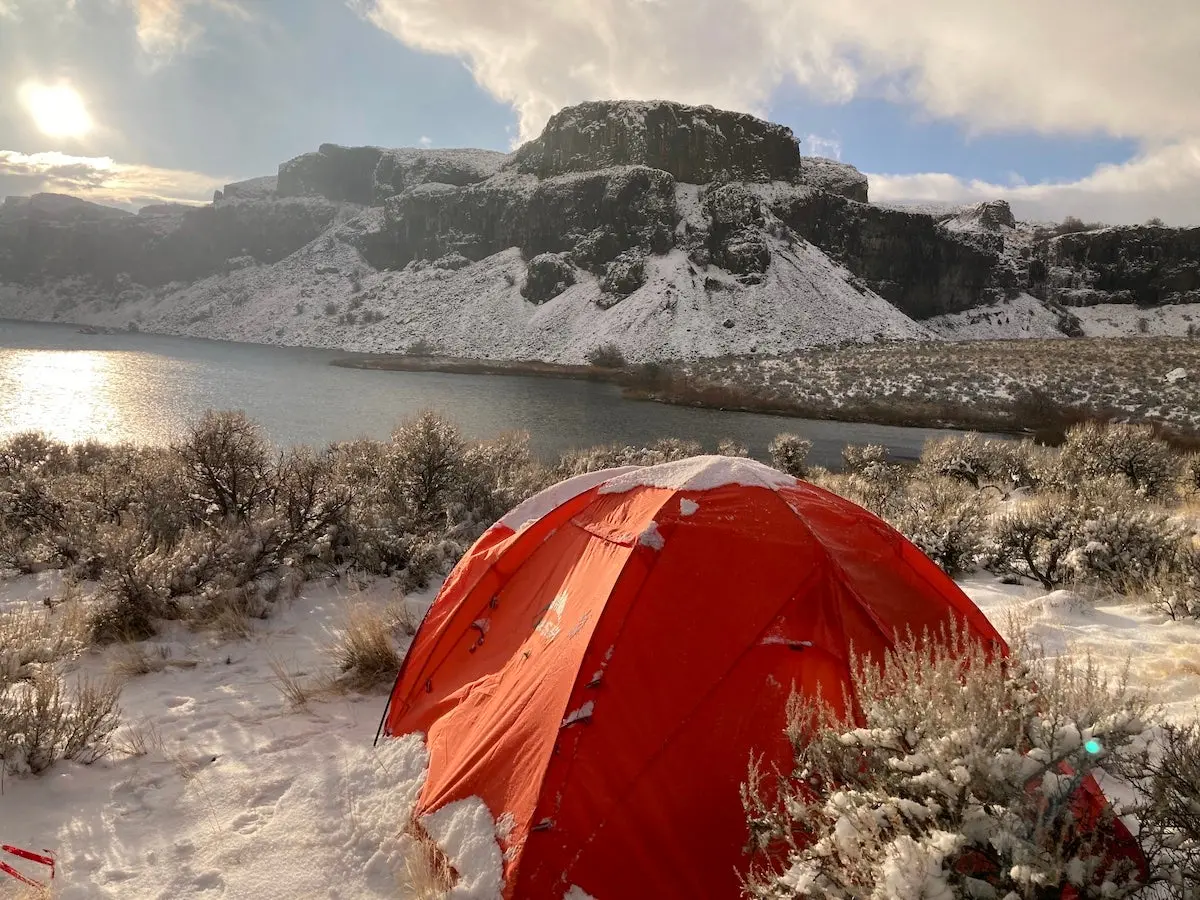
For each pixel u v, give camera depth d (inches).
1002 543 271.1
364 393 1838.1
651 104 5807.1
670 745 99.0
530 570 141.4
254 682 173.2
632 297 4345.5
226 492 281.4
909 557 127.0
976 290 5433.1
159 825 116.3
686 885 91.0
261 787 126.2
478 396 1895.9
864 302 4441.4
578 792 96.8
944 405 1582.2
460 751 115.6
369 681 169.0
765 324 3934.5
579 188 5349.4
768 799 94.4
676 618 108.4
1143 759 85.9
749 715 101.6
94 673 177.5
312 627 211.8
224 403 1443.2
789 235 4867.1
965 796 65.5
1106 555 237.6
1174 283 5831.7
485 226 6102.4
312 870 105.1
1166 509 367.6
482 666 132.6
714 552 115.2
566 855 93.5
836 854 69.7
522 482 343.3
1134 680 144.9
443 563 262.8
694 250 4746.6
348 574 254.8
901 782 69.2
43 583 253.8
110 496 297.9
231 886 102.0
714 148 5802.2
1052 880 59.3
